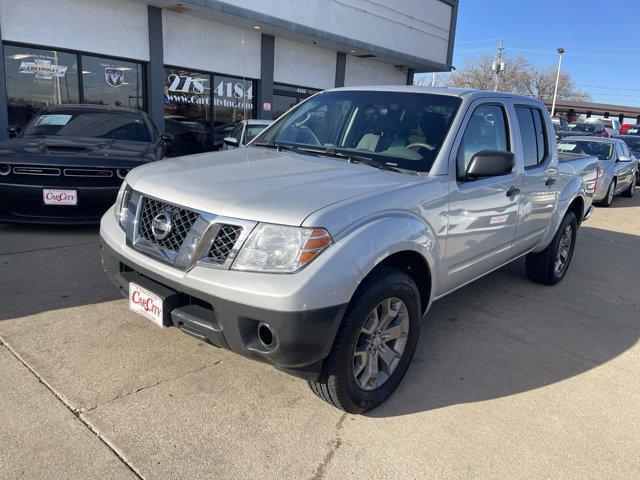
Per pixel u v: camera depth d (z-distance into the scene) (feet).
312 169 10.31
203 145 43.29
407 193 9.62
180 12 38.58
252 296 7.72
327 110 13.29
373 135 11.87
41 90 33.32
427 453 8.58
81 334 11.55
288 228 7.93
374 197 9.04
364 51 52.75
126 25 36.01
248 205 8.24
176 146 41.29
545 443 9.08
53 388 9.48
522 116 14.19
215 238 8.27
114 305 13.12
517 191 13.33
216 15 39.17
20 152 18.60
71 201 18.28
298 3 44.37
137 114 24.79
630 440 9.34
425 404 10.00
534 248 15.98
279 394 9.91
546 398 10.54
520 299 16.21
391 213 9.21
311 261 7.87
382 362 9.74
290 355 7.92
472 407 10.02
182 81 40.63
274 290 7.65
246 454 8.19
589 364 12.17
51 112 23.65
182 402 9.39
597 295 17.17
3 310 12.44
